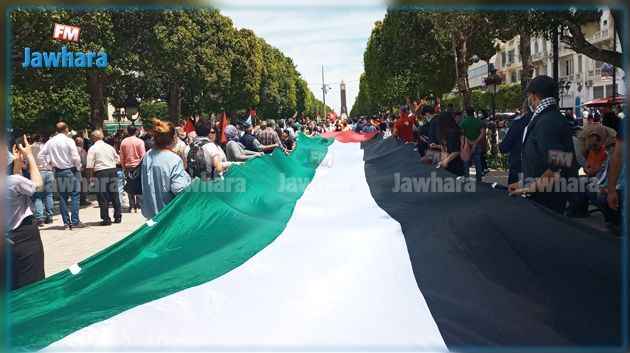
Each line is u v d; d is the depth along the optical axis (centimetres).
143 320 389
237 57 5225
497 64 7706
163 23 2894
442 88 4459
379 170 1137
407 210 678
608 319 354
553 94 565
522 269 416
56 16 1642
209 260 527
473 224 482
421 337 364
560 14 1444
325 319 397
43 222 1447
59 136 1373
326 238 581
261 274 488
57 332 370
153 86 3838
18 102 3156
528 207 492
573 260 409
